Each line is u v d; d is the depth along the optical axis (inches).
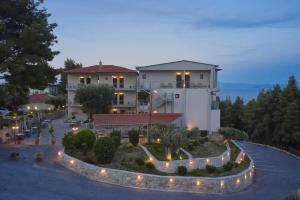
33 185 828.6
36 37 1373.0
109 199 792.3
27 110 2824.8
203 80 2267.5
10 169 956.6
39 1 1513.3
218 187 982.4
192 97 2118.6
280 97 2615.7
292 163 1621.6
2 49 1266.0
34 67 1422.2
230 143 1590.8
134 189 911.0
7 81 1441.9
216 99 2413.9
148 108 2201.0
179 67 2263.8
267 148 2134.6
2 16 1397.6
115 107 2374.5
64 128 1994.3
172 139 1071.6
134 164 1015.0
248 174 1147.9
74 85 2431.1
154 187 933.2
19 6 1425.9
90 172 963.3
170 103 2128.4
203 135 1640.0
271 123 2694.4
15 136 1513.3
